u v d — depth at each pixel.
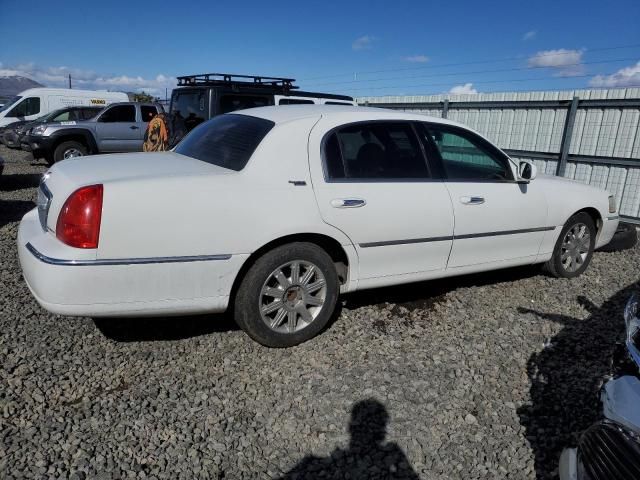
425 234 3.98
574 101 8.67
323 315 3.71
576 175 8.88
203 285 3.21
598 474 2.02
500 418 2.98
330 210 3.54
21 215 7.55
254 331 3.48
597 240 5.41
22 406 2.87
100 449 2.57
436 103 11.31
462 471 2.57
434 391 3.20
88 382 3.13
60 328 3.75
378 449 2.69
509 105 9.83
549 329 4.10
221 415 2.88
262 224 3.31
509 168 4.57
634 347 2.15
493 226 4.38
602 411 2.16
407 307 4.38
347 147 3.75
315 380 3.26
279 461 2.57
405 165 3.99
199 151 3.98
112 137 13.98
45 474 2.39
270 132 3.54
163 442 2.65
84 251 2.89
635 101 7.93
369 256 3.79
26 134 14.13
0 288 4.40
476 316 4.28
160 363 3.37
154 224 3.02
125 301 3.04
